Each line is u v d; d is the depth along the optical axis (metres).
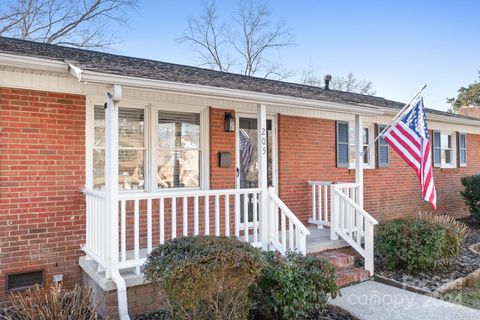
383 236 6.31
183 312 3.54
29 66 4.50
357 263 6.47
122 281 4.24
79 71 4.23
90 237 5.05
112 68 4.74
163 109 6.19
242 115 7.17
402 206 10.07
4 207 4.85
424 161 6.21
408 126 6.40
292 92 6.96
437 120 10.89
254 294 4.11
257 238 6.21
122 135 5.87
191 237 3.93
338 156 8.53
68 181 5.28
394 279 5.84
